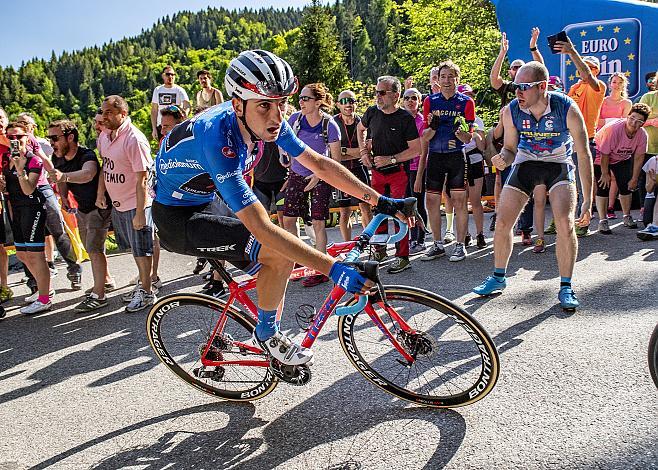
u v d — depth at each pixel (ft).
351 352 9.48
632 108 19.11
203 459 8.10
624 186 20.17
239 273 18.57
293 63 182.60
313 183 16.44
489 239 20.93
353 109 18.28
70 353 12.96
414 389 9.13
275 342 8.35
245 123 7.52
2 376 11.96
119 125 14.57
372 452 7.84
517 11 26.86
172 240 8.77
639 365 9.58
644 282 13.96
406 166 17.28
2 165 15.79
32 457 8.56
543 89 12.58
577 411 8.33
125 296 16.60
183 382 10.81
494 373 8.21
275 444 8.31
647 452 7.20
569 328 11.50
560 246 12.66
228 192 7.25
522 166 13.24
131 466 8.08
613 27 25.43
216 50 549.54
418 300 8.56
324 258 7.12
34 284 17.60
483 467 7.23
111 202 15.67
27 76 448.24
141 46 591.78
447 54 80.64
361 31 272.10
